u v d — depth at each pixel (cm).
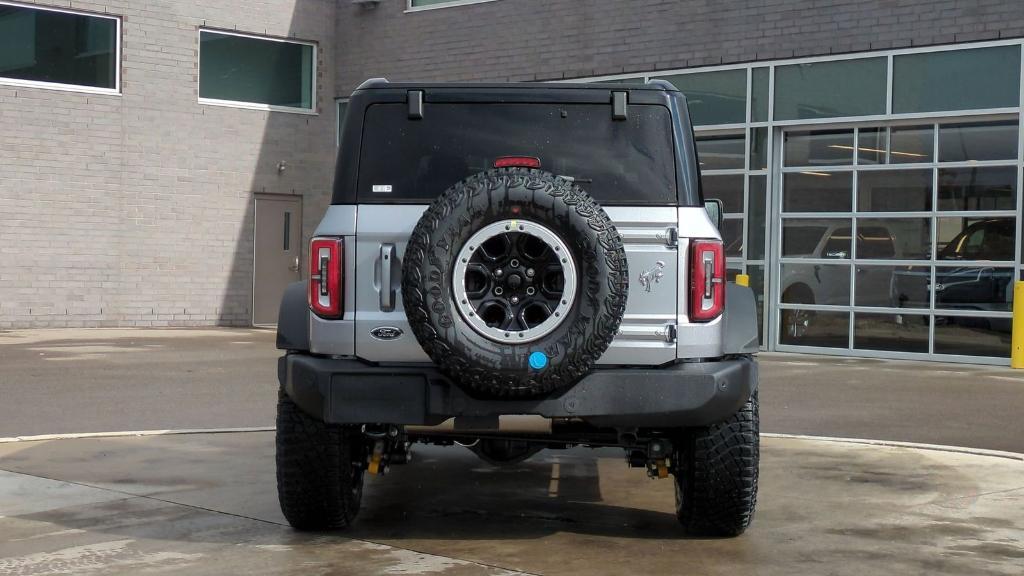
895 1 1590
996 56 1513
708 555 561
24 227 1916
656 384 539
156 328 2033
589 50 1902
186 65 2075
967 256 1542
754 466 574
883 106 1605
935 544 585
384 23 2180
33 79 1923
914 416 1044
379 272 559
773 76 1702
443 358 517
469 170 575
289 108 2206
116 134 2002
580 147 574
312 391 548
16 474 745
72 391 1163
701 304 557
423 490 721
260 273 2177
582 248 515
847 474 771
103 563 538
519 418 554
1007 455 840
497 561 545
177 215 2072
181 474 750
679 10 1795
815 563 546
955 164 1552
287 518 599
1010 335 1502
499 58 2020
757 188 1723
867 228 1630
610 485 739
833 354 1658
